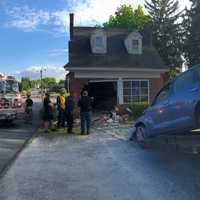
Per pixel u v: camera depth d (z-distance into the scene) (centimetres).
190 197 578
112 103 2556
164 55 4547
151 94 2530
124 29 2944
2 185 702
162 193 609
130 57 2617
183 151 881
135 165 831
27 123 1973
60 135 1472
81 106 1473
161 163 834
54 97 4703
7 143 1275
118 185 675
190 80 891
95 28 2872
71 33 2833
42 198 613
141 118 1097
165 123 970
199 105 841
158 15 4775
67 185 690
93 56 2555
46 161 930
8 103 1778
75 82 2403
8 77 1845
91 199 598
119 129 1597
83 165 864
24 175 780
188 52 4388
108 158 934
